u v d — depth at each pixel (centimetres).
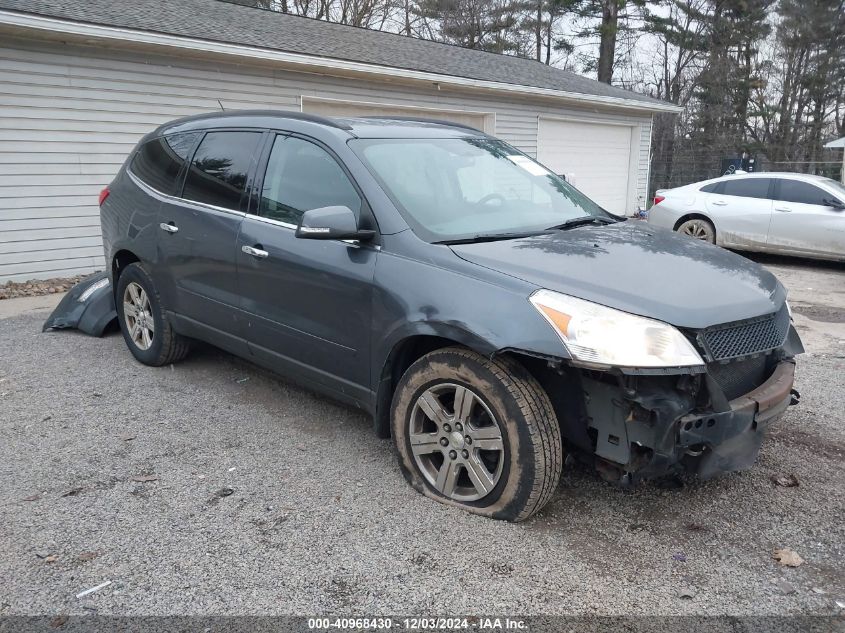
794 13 3384
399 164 362
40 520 304
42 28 802
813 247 1016
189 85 1001
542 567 268
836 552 281
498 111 1479
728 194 1109
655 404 261
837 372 525
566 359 260
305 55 1059
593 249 319
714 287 291
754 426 286
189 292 450
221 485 337
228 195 420
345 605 247
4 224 862
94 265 952
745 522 303
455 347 301
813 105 3506
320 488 333
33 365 527
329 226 314
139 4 1087
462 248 312
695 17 3347
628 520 303
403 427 324
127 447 381
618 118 1809
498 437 289
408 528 296
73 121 897
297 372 383
